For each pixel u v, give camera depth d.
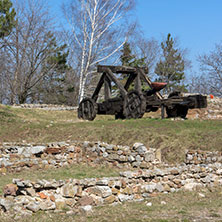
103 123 17.11
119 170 10.59
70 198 6.52
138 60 43.66
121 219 5.96
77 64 40.66
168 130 13.79
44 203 6.24
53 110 28.95
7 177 9.37
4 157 11.21
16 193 6.31
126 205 6.93
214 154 10.83
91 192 6.80
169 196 7.81
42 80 43.75
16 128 18.05
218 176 9.51
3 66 41.22
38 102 46.88
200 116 22.41
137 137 13.59
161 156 11.88
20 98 40.91
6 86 44.47
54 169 10.74
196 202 7.41
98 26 33.62
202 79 48.69
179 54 47.97
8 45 39.97
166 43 48.28
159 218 6.05
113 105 20.16
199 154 10.70
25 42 39.19
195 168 9.06
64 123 18.91
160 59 47.75
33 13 39.78
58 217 5.98
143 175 7.78
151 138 13.16
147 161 10.76
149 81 19.59
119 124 16.22
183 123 15.41
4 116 22.05
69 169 10.74
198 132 13.09
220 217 6.22
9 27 36.16
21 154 11.26
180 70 48.16
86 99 21.69
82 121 19.89
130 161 10.90
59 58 41.69
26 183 6.24
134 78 20.92
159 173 8.11
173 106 17.73
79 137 15.30
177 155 11.73
